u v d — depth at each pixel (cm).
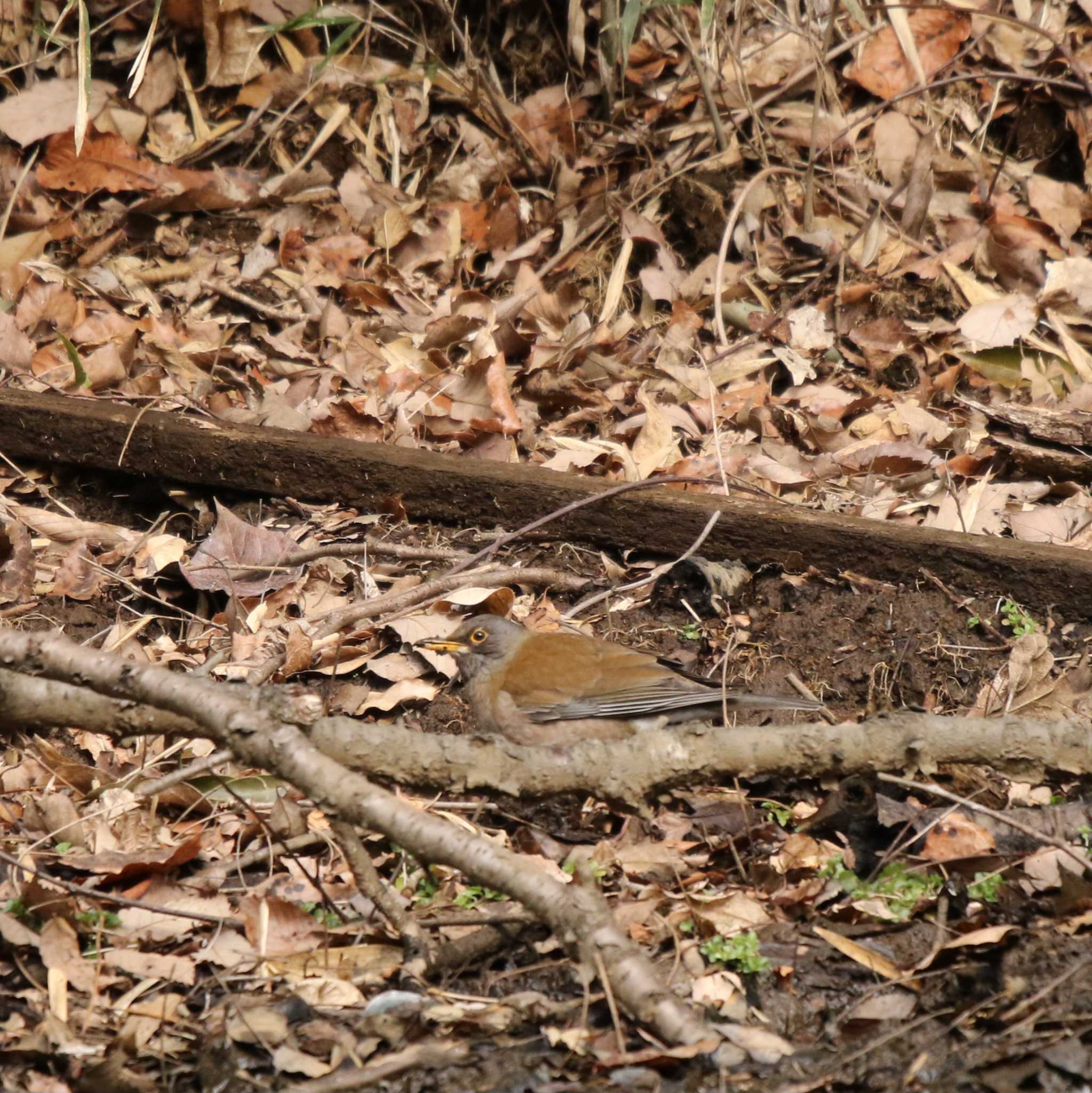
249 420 1269
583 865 717
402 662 1028
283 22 1593
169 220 1524
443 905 783
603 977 667
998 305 1392
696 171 1552
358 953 748
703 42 1526
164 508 1208
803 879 797
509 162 1600
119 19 1606
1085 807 836
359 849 734
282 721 710
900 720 782
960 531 1120
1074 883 748
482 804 850
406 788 781
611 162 1586
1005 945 731
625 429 1279
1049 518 1145
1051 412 1262
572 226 1540
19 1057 675
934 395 1323
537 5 1636
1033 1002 691
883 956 731
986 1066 662
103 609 1089
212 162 1585
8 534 1112
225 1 1579
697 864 818
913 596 1049
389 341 1416
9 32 1577
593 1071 661
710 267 1492
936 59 1614
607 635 1059
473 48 1650
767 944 743
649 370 1372
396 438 1252
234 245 1513
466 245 1543
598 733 930
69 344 1276
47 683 741
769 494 1187
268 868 827
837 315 1418
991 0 1630
